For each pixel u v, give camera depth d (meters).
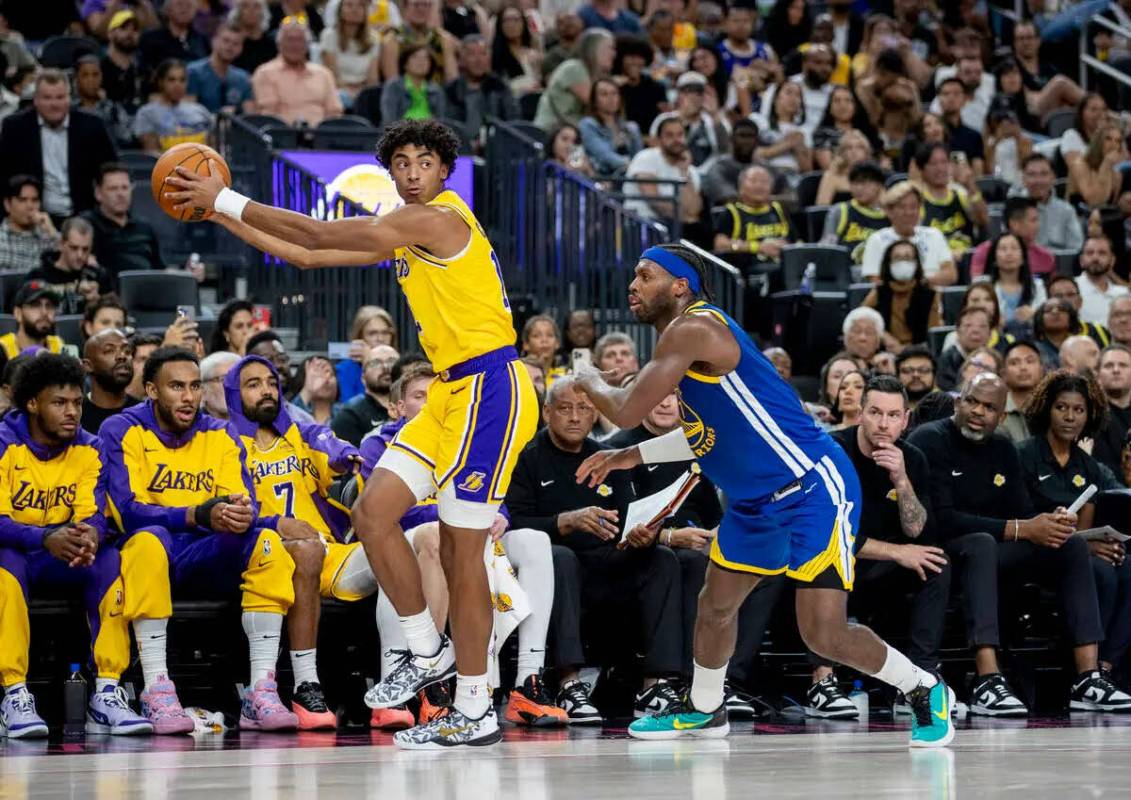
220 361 10.09
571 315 13.66
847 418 11.12
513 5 21.73
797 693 10.26
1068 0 25.00
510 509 9.69
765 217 17.17
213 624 9.21
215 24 20.70
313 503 9.60
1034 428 11.07
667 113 18.47
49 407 8.64
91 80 17.52
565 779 5.82
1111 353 12.16
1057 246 18.86
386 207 14.79
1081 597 9.96
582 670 9.85
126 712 8.34
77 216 14.44
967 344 13.73
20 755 7.23
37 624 9.11
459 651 7.15
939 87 21.38
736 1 23.72
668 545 9.68
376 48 20.09
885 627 10.19
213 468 9.12
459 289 6.86
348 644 9.42
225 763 6.62
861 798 5.16
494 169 15.82
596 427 11.61
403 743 7.21
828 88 20.58
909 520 9.77
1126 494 10.73
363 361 12.22
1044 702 10.34
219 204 6.55
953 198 17.86
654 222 14.98
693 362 7.09
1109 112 21.61
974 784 5.57
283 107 18.50
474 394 6.88
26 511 8.66
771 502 7.25
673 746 7.40
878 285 15.29
